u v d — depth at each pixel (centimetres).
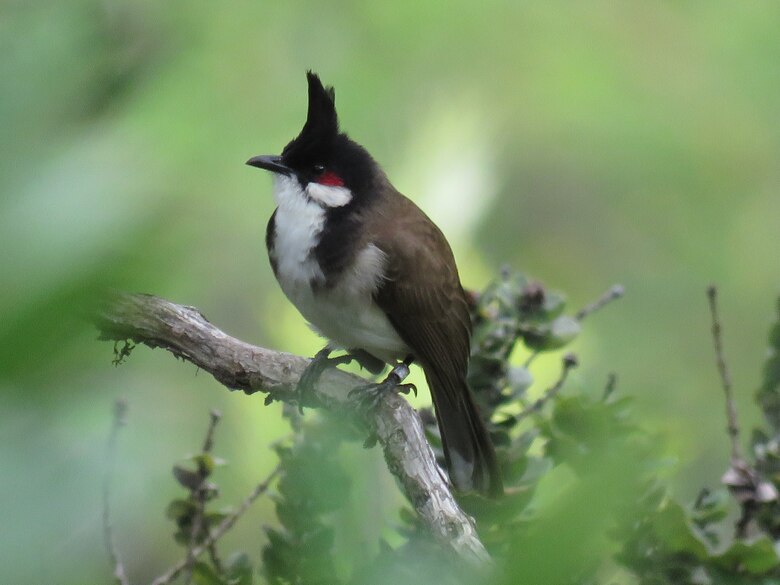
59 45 117
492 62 1126
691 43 1181
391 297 665
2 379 112
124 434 139
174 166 153
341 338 700
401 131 1025
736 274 1215
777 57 1187
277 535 535
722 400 1146
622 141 1168
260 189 962
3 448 111
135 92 126
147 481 134
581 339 862
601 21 1167
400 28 1087
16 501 110
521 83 1136
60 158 114
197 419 752
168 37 158
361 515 571
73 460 113
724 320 1203
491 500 529
